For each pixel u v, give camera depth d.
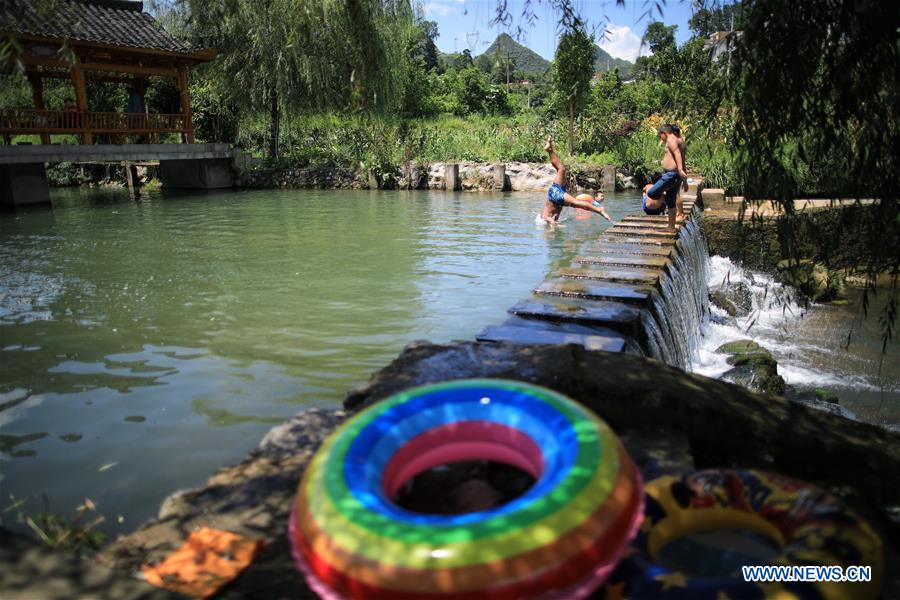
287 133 25.41
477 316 7.21
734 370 7.27
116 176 25.81
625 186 21.09
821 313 10.01
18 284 8.65
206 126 27.62
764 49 3.63
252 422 4.73
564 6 4.42
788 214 4.09
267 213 15.94
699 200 13.90
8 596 1.80
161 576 2.29
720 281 11.37
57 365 5.79
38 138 30.80
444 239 11.95
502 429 2.45
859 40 3.52
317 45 19.25
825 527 2.11
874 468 3.11
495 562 1.80
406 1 12.95
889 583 2.41
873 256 4.12
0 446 4.39
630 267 7.78
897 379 7.63
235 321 7.04
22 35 15.84
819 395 6.98
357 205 17.50
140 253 10.84
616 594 2.00
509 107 40.06
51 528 3.19
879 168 3.83
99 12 20.31
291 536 2.12
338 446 2.30
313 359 5.95
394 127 24.22
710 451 3.29
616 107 27.39
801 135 3.95
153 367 5.75
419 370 3.70
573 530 1.88
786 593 1.91
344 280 8.81
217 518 2.66
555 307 5.97
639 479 2.21
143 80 22.08
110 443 4.42
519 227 13.37
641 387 3.34
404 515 1.98
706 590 1.94
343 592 1.87
